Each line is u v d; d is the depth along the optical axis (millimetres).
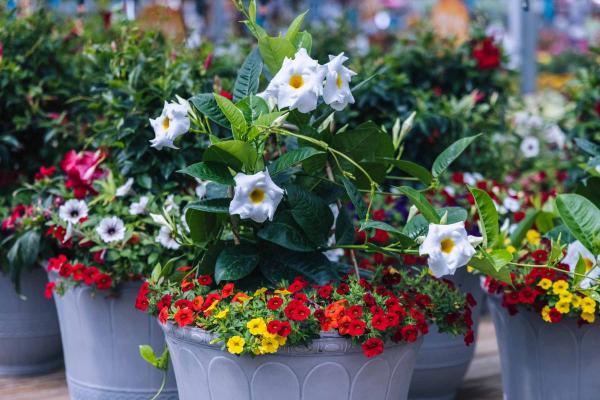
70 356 2910
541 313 2488
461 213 2109
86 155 2938
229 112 2031
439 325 2240
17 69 3439
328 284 2176
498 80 4410
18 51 3635
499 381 3430
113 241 2701
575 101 4285
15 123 3473
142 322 2752
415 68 4352
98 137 3062
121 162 2898
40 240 2963
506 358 2814
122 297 2729
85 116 3660
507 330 2758
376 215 2891
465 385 3391
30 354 3361
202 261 2264
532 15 6684
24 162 3646
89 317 2775
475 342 3146
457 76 4340
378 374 2051
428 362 3002
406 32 4879
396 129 2416
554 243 2352
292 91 1996
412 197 1988
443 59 4344
